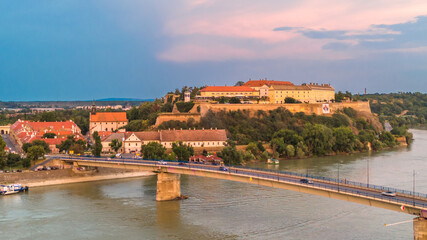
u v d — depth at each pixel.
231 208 155.50
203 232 130.38
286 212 148.88
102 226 137.62
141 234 129.75
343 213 146.38
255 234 127.12
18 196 178.62
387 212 146.88
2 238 127.19
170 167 167.62
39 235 129.62
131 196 177.38
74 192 185.62
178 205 161.38
